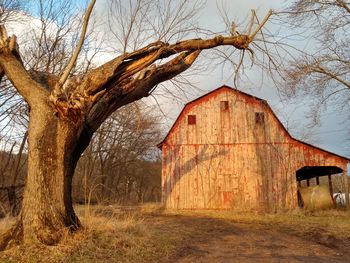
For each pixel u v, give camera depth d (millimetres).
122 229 9398
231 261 8242
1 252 7133
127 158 43156
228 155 24844
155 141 42406
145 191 48406
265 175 24359
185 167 24844
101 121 9211
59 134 7977
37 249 7211
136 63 8836
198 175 24672
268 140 24812
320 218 18797
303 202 23797
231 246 10328
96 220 9492
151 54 8883
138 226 10078
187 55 9797
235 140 25031
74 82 8680
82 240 7875
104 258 7426
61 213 7914
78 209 13617
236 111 25422
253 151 24766
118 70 8727
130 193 45719
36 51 15273
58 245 7492
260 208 23375
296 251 9812
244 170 24562
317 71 21250
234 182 24422
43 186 7770
